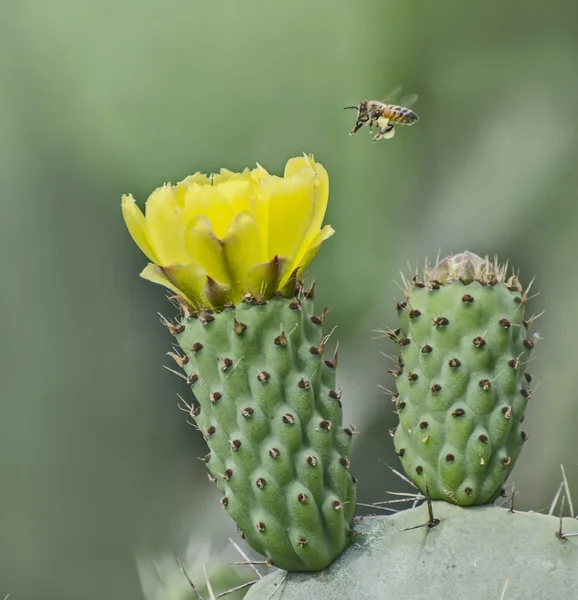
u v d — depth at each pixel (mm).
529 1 1813
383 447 1501
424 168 1808
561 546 933
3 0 1805
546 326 1563
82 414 1709
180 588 1096
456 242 1704
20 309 1729
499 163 1738
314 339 934
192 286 928
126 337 1778
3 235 1768
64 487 1675
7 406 1681
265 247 929
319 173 933
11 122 1797
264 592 935
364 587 931
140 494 1664
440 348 945
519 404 946
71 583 1615
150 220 928
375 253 1727
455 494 944
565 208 1655
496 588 927
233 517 932
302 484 928
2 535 1632
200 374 931
